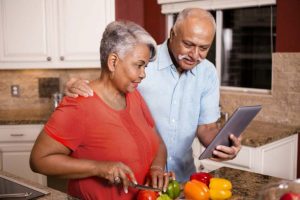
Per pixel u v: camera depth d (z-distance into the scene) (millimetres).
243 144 2635
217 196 1343
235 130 1595
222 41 3543
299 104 2975
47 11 3348
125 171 1251
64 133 1261
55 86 3807
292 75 2986
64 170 1263
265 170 2699
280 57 3041
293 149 2979
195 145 2967
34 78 3781
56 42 3400
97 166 1261
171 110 1864
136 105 1479
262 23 3283
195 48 1599
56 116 1265
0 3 3293
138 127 1415
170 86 1845
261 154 2643
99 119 1300
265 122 3158
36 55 3393
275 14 3174
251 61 3402
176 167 1949
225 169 1769
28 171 3258
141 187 1251
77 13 3379
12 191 1430
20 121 3193
